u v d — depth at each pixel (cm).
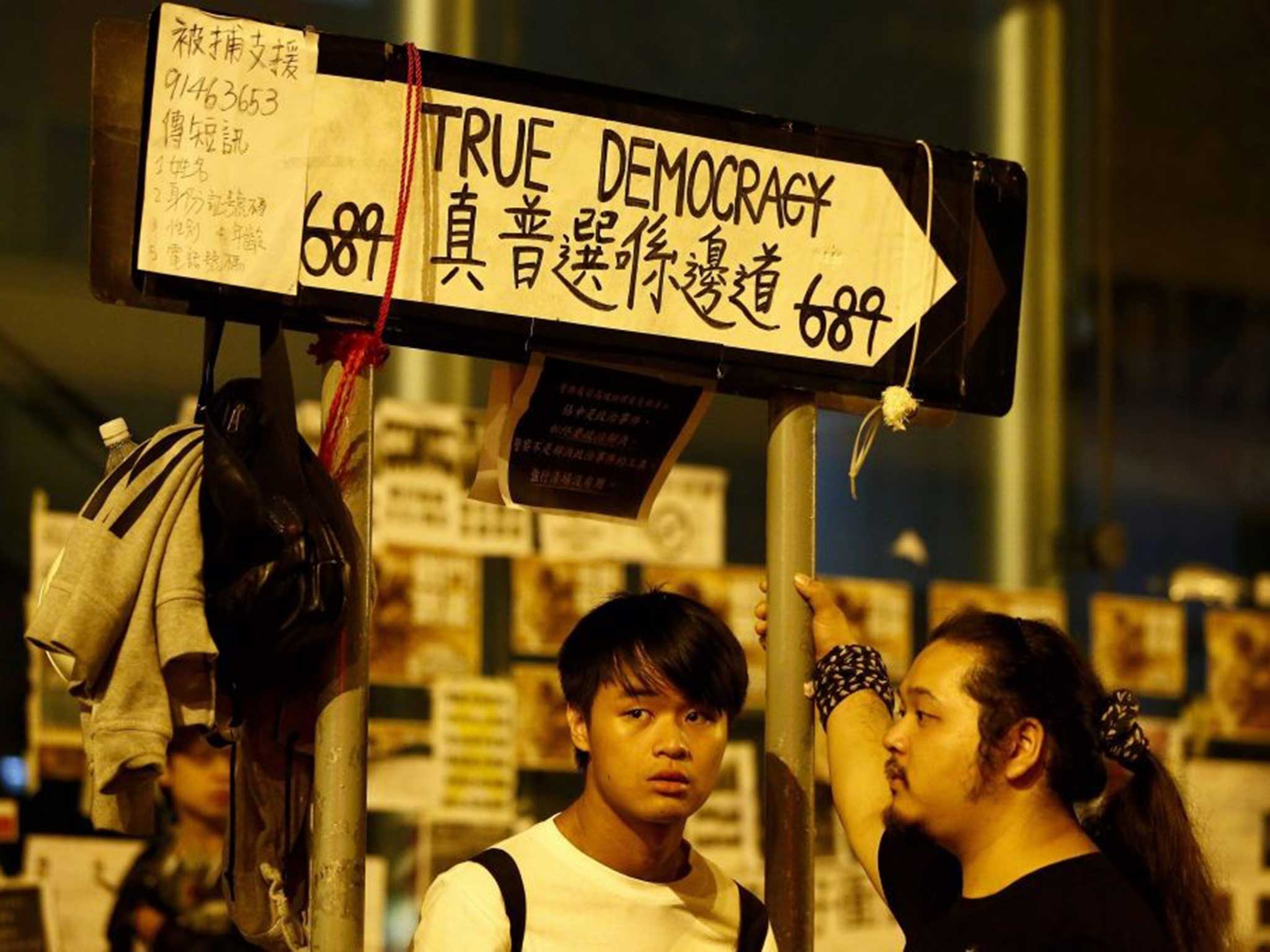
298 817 263
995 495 702
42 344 575
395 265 262
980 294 311
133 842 550
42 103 590
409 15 636
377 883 588
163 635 242
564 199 275
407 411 615
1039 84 727
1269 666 731
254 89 257
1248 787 717
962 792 262
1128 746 271
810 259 296
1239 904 704
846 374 299
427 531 612
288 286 257
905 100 712
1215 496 739
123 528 247
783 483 301
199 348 596
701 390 295
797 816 296
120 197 258
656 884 269
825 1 705
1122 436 726
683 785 262
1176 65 755
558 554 630
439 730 604
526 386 283
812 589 300
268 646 243
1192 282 749
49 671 557
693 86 681
